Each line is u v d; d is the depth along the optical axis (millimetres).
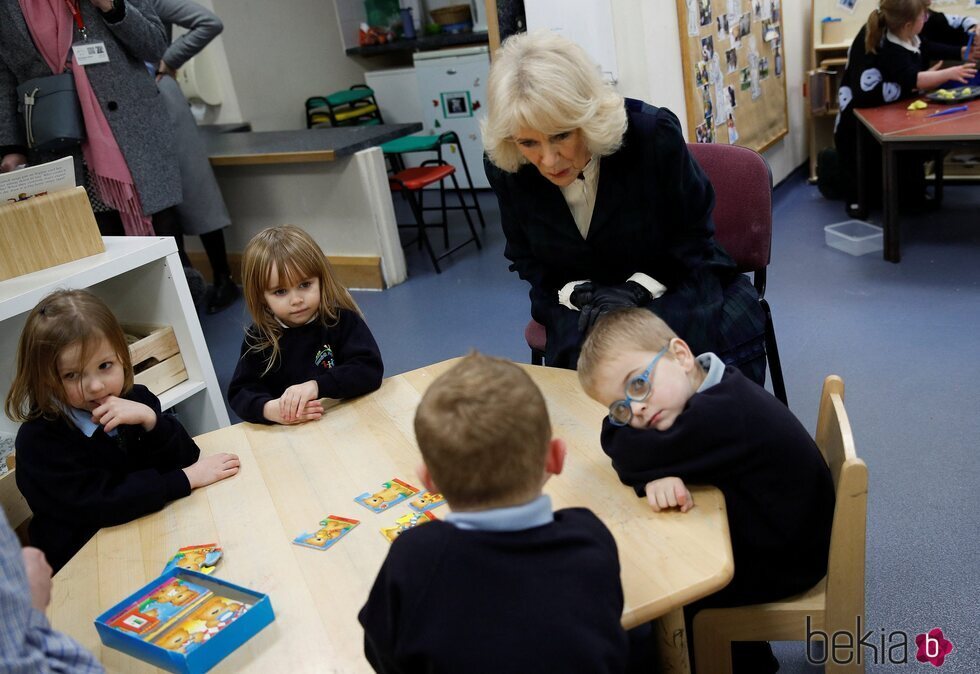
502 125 1730
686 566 1130
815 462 1349
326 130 4922
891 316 3314
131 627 1147
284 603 1176
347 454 1567
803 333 3295
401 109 6656
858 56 4324
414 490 1406
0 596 852
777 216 4840
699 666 1461
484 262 4734
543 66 1673
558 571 927
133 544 1396
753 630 1402
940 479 2309
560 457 1054
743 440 1273
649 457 1281
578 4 3334
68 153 3262
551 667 883
